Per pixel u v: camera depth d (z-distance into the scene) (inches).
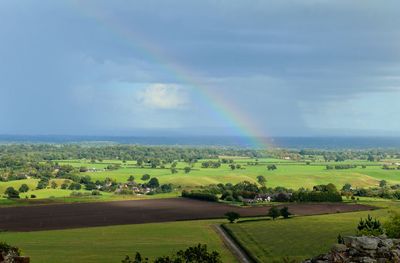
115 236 4234.7
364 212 5452.8
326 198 6653.5
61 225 4943.4
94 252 3403.1
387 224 2593.5
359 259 1175.0
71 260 3088.1
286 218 5078.7
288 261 1904.5
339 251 1218.0
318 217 5059.1
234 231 4232.3
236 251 3420.3
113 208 6254.9
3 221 5182.1
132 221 5201.8
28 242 3909.9
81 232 4495.6
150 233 4384.8
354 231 4030.5
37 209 6112.2
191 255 1700.3
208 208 6156.5
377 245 1216.8
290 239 3737.7
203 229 4566.9
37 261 3053.6
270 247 3410.4
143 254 3280.0
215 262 1696.6
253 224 4660.4
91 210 6077.8
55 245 3742.6
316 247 3388.3
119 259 3110.2
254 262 2994.6
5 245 1601.9
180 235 4229.8
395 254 1170.0
